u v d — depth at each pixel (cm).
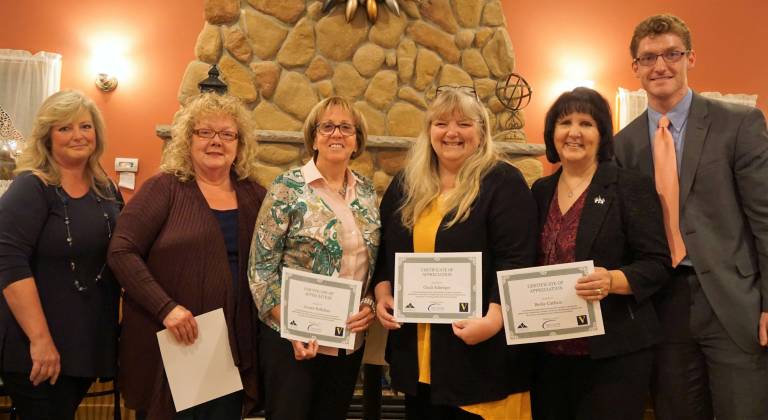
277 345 175
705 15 468
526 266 171
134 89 432
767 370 181
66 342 175
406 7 405
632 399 166
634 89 463
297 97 391
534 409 187
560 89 459
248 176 196
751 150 183
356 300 172
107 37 433
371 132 396
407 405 186
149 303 167
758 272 185
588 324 163
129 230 171
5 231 169
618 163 204
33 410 176
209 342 172
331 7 390
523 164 392
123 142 430
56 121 179
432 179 185
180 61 435
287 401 173
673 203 189
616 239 171
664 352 188
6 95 420
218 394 172
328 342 171
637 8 465
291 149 380
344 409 186
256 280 174
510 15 458
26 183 175
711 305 182
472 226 172
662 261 169
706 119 192
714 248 183
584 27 462
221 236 178
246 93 386
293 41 391
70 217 179
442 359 170
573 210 178
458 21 413
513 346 172
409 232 180
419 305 170
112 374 186
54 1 431
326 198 183
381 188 387
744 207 185
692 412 187
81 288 179
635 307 170
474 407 168
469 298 167
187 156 184
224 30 388
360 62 397
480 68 412
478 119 181
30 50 429
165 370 168
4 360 173
